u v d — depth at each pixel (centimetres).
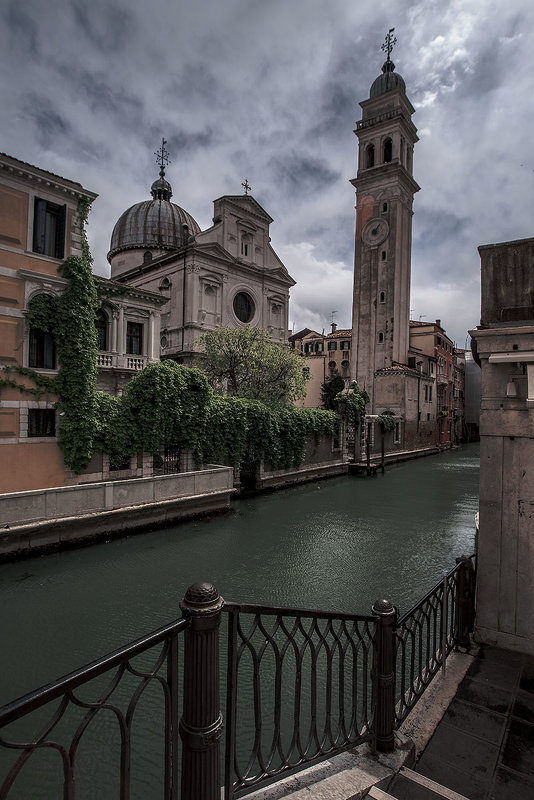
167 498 1959
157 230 4566
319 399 5975
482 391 597
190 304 3678
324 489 3009
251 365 3059
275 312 4447
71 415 1889
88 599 1216
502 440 582
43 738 162
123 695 825
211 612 221
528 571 564
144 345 2870
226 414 2523
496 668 529
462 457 5312
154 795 602
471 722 432
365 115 5559
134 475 2117
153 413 2123
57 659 923
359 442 4031
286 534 1883
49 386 1852
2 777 661
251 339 3138
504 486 580
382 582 1344
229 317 3956
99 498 1705
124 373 2686
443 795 324
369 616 378
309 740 328
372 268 5325
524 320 579
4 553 1444
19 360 1794
